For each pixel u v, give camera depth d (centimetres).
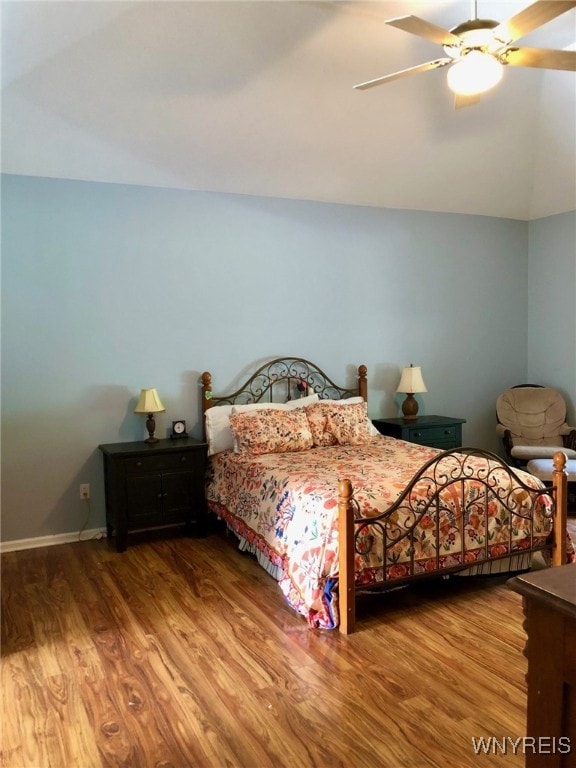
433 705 230
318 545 298
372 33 349
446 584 347
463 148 482
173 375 466
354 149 456
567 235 578
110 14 309
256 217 491
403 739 211
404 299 562
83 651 275
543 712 113
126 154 415
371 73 382
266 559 364
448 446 530
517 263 618
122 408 448
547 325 606
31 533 424
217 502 434
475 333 601
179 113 389
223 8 317
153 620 306
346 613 287
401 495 303
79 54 332
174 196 459
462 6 333
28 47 320
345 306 534
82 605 324
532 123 474
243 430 432
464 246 589
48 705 234
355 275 537
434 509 317
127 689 244
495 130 470
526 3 337
